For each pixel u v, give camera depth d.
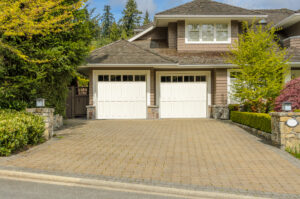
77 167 5.54
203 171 5.45
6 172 5.19
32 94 9.63
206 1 16.77
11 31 7.84
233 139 8.66
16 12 7.45
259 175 5.23
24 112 8.25
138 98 14.55
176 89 15.25
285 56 14.12
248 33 11.95
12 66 9.14
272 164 5.95
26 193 4.37
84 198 4.21
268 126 8.52
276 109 10.54
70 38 10.16
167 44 17.27
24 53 8.98
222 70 14.55
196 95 15.26
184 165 5.85
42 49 9.42
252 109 11.91
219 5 16.30
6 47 8.30
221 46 15.92
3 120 6.70
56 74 10.33
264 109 11.78
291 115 7.23
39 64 9.40
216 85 14.58
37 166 5.52
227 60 12.84
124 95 14.55
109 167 5.60
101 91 14.49
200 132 10.02
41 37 9.40
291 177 5.11
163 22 16.67
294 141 7.23
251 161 6.19
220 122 12.92
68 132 9.83
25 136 6.87
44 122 8.06
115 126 11.51
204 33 16.00
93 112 14.38
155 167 5.68
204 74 15.20
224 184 4.73
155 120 13.89
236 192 4.38
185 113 15.29
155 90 15.22
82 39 10.68
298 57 14.02
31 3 7.85
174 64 13.69
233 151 7.11
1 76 8.74
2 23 7.64
